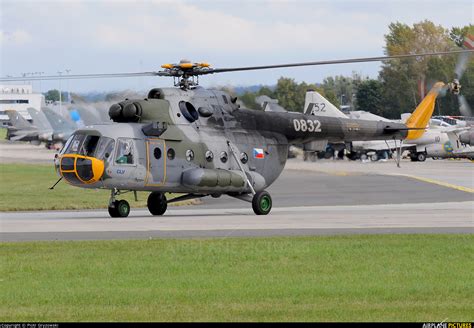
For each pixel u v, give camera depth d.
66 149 61.03
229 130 67.62
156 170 62.81
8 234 50.38
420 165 166.62
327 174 128.75
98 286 33.25
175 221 59.53
